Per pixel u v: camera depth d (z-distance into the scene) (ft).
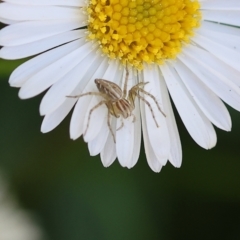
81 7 0.32
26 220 0.33
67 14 0.32
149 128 0.33
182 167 0.36
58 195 0.35
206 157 0.36
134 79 0.33
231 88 0.33
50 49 0.32
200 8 0.33
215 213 0.36
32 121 0.35
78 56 0.32
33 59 0.31
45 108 0.31
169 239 0.36
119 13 0.33
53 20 0.32
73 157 0.36
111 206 0.35
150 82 0.34
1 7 0.31
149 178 0.36
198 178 0.36
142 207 0.36
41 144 0.35
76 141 0.36
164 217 0.36
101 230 0.35
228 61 0.33
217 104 0.33
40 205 0.35
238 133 0.36
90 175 0.36
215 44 0.34
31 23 0.31
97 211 0.35
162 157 0.33
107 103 0.32
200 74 0.33
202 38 0.34
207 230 0.36
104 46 0.33
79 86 0.32
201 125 0.33
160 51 0.33
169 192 0.36
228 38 0.33
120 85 0.33
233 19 0.33
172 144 0.33
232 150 0.36
